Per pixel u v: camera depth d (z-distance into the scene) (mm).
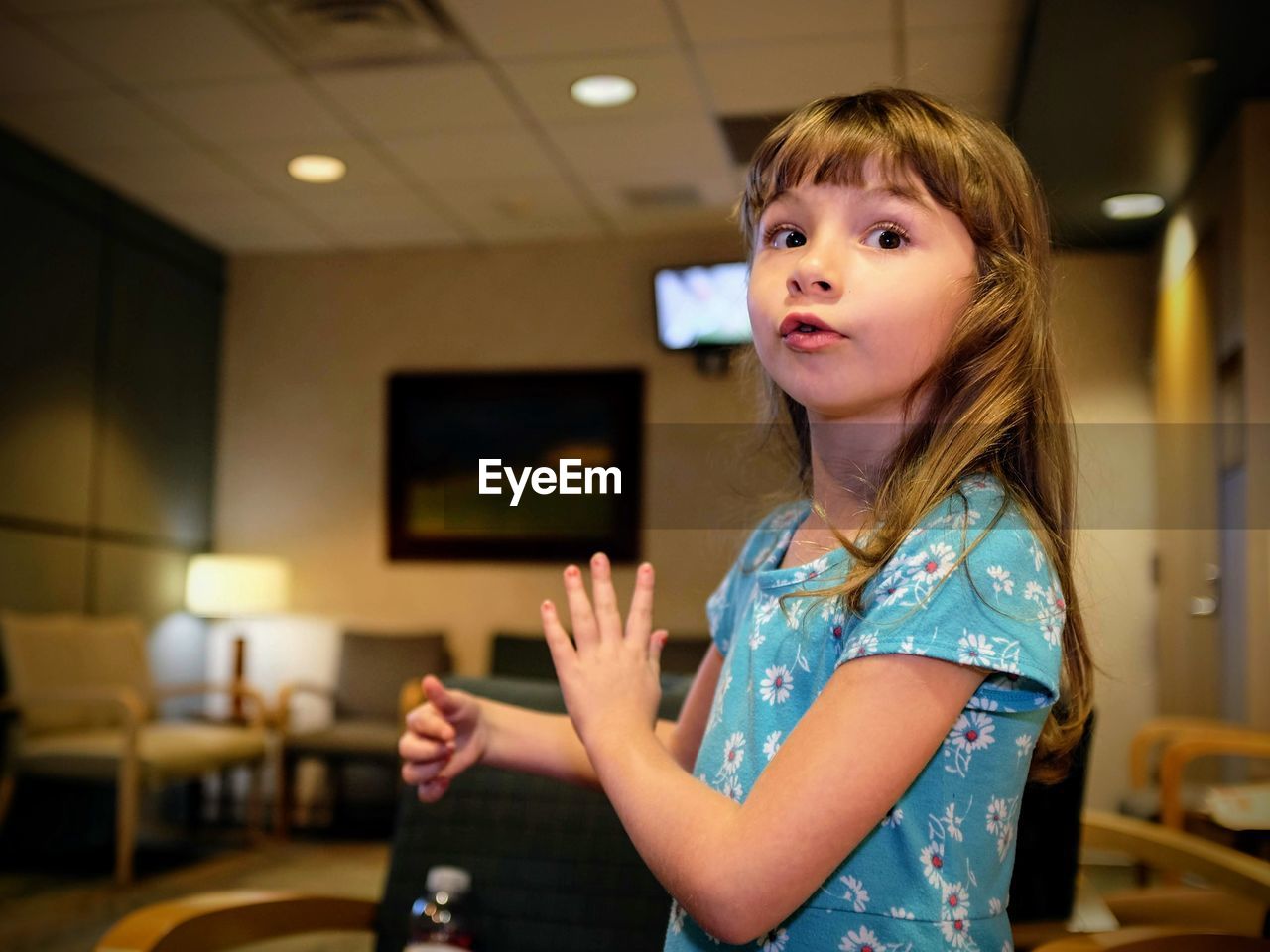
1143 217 4941
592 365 6031
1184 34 3365
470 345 6172
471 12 3664
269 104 4395
